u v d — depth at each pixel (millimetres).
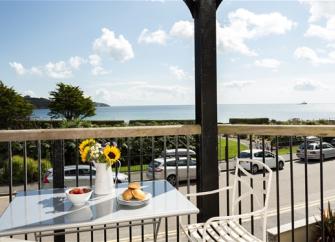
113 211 1577
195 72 2619
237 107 103625
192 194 2121
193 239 1868
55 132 2156
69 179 7145
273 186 10984
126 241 5660
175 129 2457
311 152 15453
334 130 1850
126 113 100188
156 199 1780
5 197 9336
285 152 17453
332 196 9500
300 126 2000
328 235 3707
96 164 1877
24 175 2125
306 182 2012
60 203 1704
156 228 2051
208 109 2533
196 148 2594
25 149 2129
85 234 6141
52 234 1813
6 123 20797
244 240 1846
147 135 2387
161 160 9094
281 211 7637
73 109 28203
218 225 2051
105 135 2277
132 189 1713
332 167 14672
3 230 1351
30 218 1482
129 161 2414
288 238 3777
